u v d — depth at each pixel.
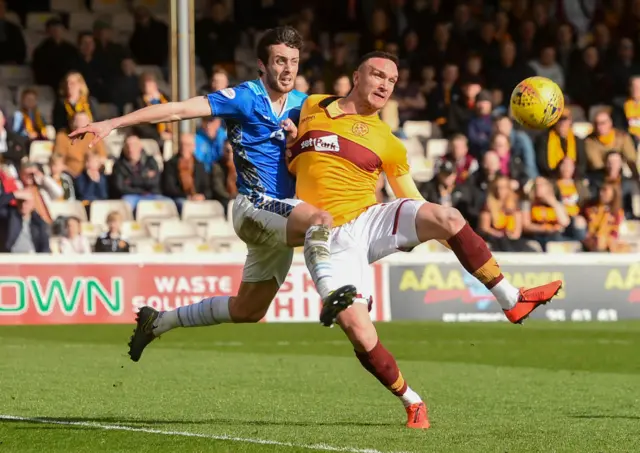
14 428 10.24
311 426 10.53
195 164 25.72
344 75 29.95
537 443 9.60
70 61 29.81
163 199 25.70
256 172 10.51
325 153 10.34
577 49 33.03
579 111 32.94
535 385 14.15
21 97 27.17
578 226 26.69
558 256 24.70
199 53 31.88
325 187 10.33
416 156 29.75
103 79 29.53
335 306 9.08
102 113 29.27
